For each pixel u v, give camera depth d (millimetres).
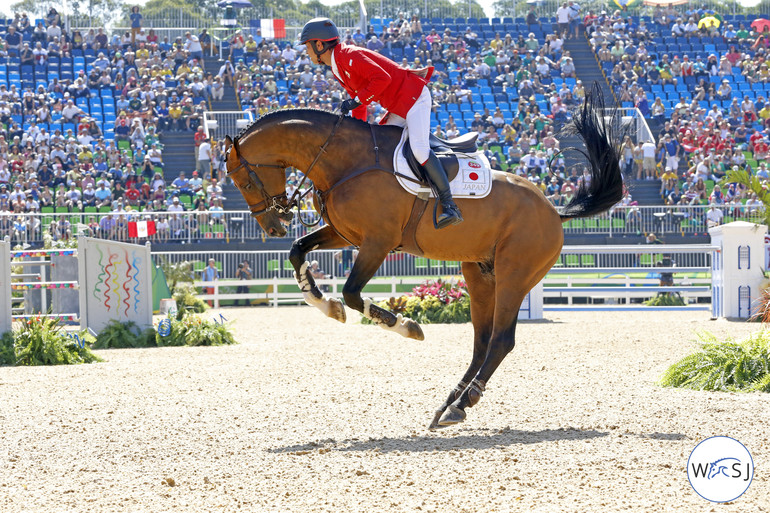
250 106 44656
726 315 23125
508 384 11711
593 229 35156
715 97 47438
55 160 37750
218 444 8117
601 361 14312
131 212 33562
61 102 42344
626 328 20828
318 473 6918
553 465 7055
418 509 5867
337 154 8672
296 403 10367
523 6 62625
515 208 8969
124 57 47531
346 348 17219
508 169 40500
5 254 16234
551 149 40562
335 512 5855
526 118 43625
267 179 8773
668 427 8586
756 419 8859
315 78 47000
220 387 11867
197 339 18797
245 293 33406
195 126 42406
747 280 22984
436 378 12500
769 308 16562
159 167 39562
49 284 18422
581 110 9836
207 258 33750
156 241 33656
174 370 13961
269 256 34062
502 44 51156
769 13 59969
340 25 54812
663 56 51312
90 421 9406
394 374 13008
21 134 39750
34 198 35281
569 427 8727
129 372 13812
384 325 8672
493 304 9422
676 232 35375
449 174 8742
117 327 18719
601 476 6680
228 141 8789
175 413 9797
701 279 31844
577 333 19688
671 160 40781
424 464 7168
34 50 47469
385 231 8594
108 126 42094
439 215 8555
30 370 14391
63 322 18891
